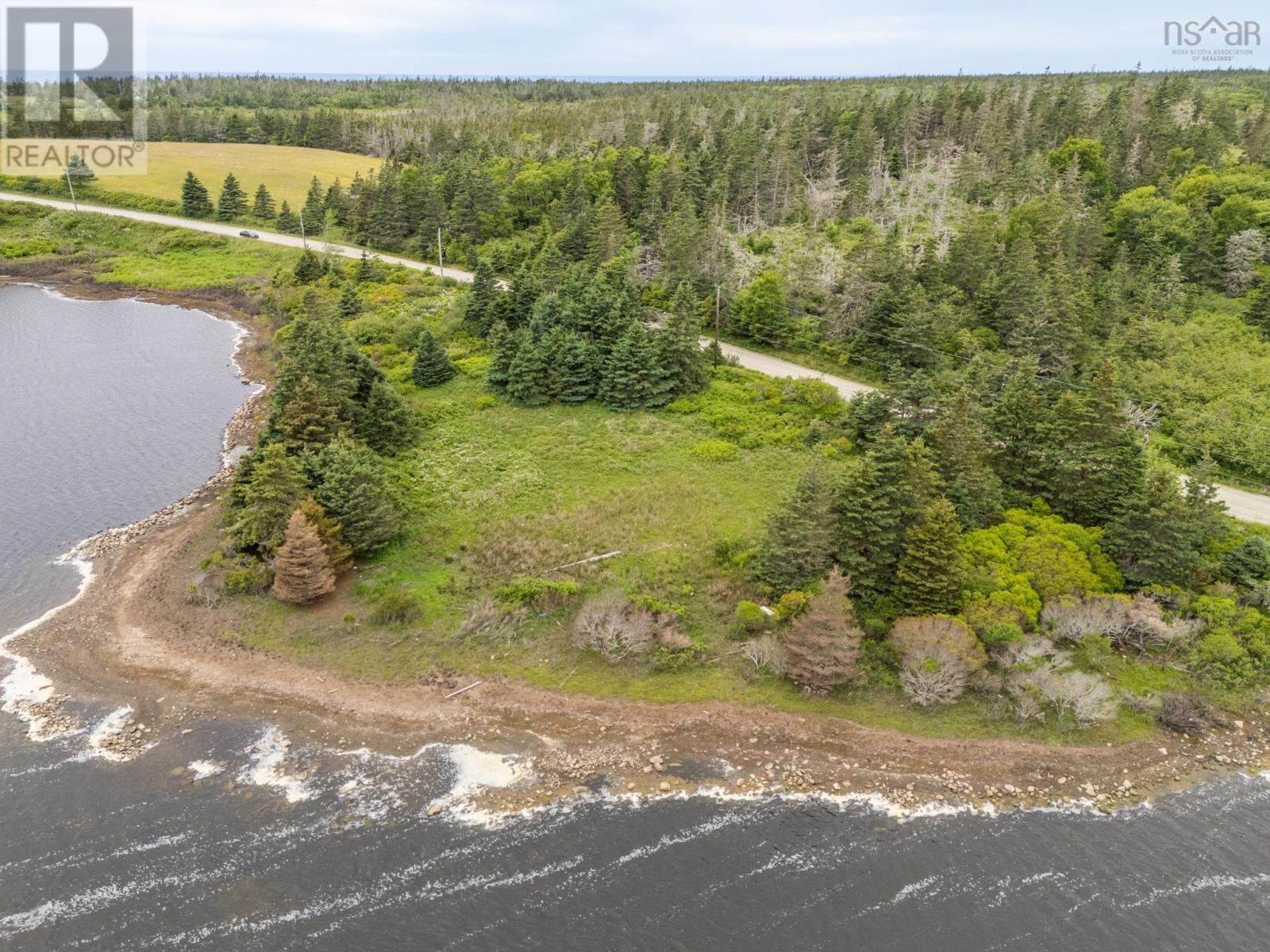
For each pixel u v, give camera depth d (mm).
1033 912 31422
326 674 42750
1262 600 45656
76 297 113562
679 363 69812
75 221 133125
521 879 32094
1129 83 142875
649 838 34188
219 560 49938
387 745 38812
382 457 60906
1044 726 40438
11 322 101688
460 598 47719
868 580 45719
